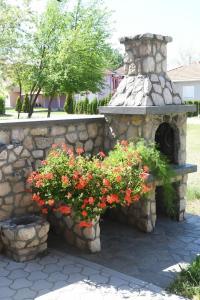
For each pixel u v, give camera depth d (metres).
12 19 19.52
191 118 27.58
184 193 6.38
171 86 6.12
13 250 4.67
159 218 6.46
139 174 4.98
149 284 4.10
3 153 5.00
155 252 5.05
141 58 5.88
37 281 4.15
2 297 3.82
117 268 4.55
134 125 5.80
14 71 20.48
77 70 20.25
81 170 4.73
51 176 4.69
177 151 6.26
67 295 3.86
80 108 28.33
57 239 5.33
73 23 21.81
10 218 5.11
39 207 5.44
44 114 28.17
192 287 3.94
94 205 4.61
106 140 6.34
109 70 36.34
